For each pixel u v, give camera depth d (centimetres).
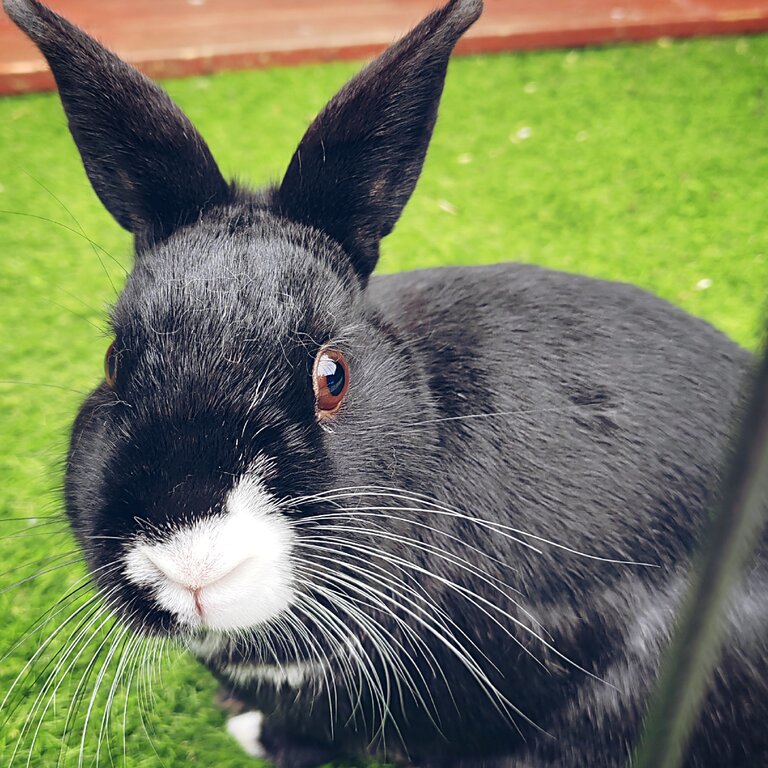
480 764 42
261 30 102
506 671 39
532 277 42
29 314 67
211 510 31
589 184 78
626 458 38
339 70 97
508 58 96
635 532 38
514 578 38
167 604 32
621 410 39
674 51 96
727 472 24
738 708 37
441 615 38
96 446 34
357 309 37
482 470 38
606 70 94
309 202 37
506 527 38
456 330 39
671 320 42
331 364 34
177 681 45
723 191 76
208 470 31
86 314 66
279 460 32
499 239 72
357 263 38
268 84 94
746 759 38
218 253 35
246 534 31
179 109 38
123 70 37
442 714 39
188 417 32
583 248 71
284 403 33
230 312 33
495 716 39
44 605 48
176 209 38
